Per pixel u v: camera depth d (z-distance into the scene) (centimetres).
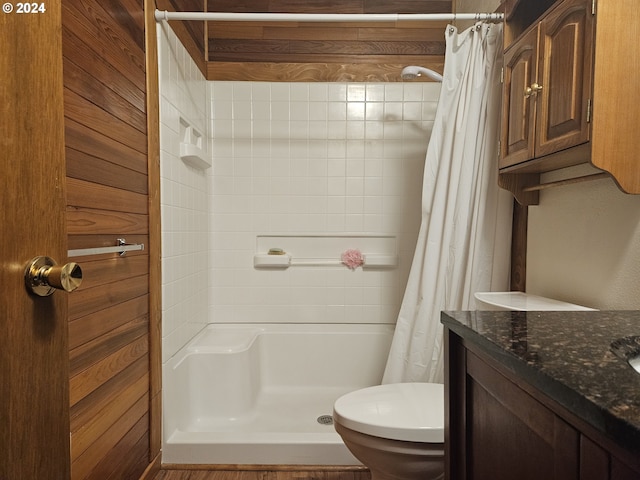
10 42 51
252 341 208
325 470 151
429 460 104
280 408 205
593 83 92
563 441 46
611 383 43
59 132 62
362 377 231
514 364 54
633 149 92
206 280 229
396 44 236
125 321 128
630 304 104
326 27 235
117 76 123
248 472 150
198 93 211
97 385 111
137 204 137
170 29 168
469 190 163
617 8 91
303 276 239
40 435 58
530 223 154
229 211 238
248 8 234
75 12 100
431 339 171
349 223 239
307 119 236
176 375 168
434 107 236
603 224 114
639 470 35
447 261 168
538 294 149
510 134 134
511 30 139
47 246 59
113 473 120
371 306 240
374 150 237
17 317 53
